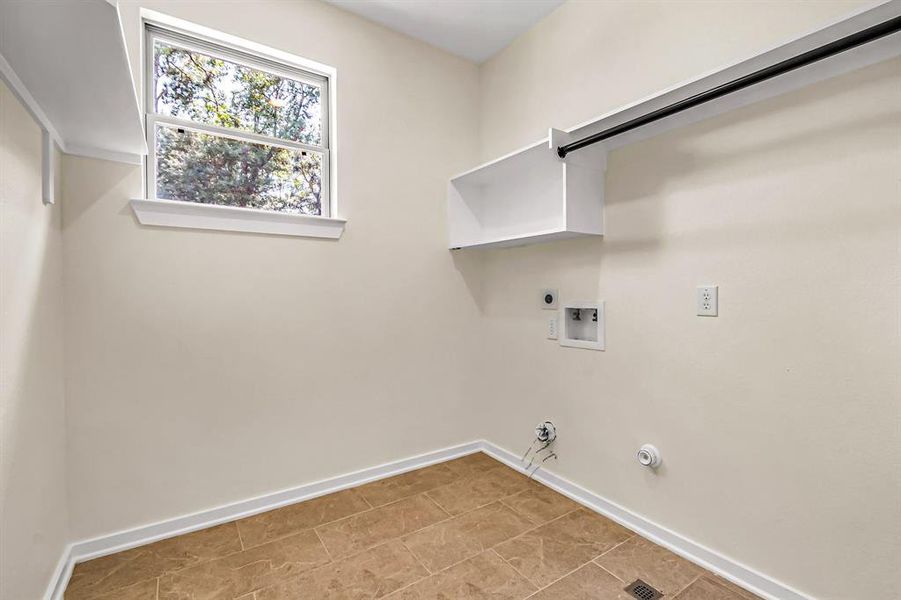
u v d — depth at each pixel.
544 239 2.16
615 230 1.92
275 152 2.12
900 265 1.15
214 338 1.90
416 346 2.51
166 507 1.80
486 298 2.75
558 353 2.23
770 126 1.40
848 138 1.23
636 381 1.84
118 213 1.69
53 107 1.27
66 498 1.58
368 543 1.74
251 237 1.98
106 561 1.62
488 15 2.27
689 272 1.63
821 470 1.30
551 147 1.82
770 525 1.41
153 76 1.84
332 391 2.22
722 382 1.54
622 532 1.82
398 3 2.18
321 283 2.18
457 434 2.69
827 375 1.28
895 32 0.99
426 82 2.53
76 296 1.62
